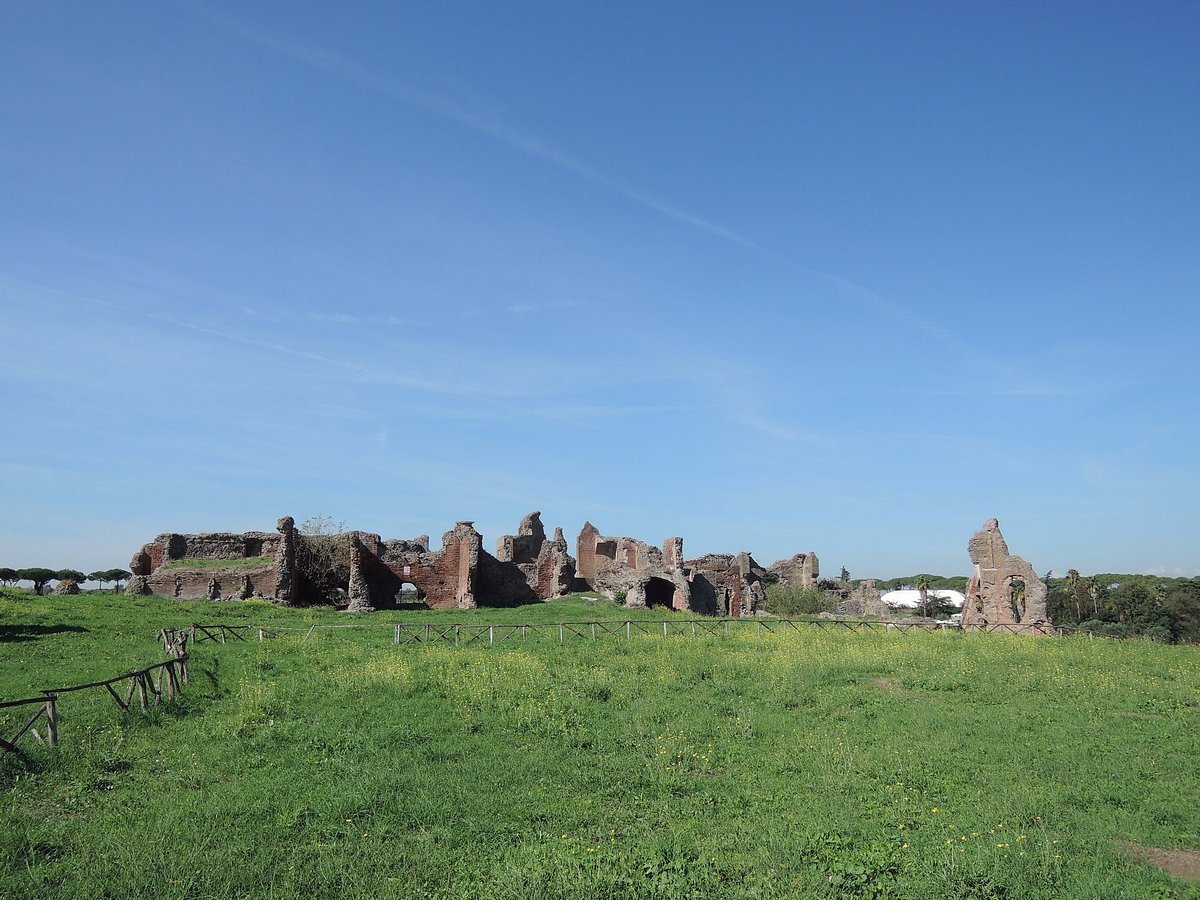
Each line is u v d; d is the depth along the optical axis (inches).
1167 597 3513.8
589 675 1064.2
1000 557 2063.2
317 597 2440.9
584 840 508.7
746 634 1568.7
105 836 471.5
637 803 589.6
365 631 1578.5
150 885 410.3
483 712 848.9
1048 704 939.3
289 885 421.1
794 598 2920.8
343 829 503.2
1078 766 688.4
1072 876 466.0
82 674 955.3
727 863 468.1
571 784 625.6
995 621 2036.2
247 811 525.0
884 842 502.3
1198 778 663.1
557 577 2647.6
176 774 602.9
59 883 412.5
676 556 2795.3
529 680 1007.6
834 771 666.8
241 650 1242.6
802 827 535.2
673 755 713.0
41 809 521.7
